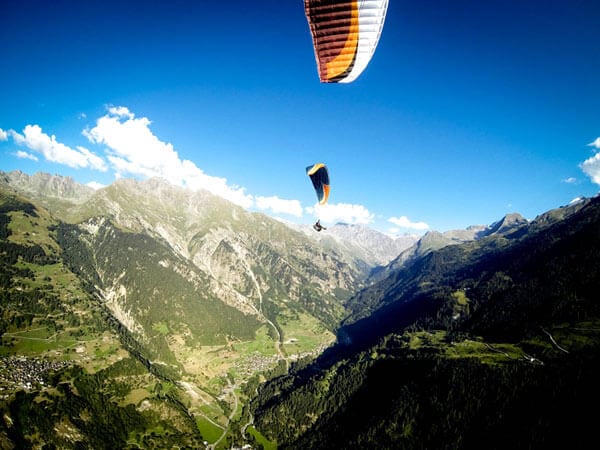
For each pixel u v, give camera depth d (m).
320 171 22.72
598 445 95.31
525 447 104.69
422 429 130.62
